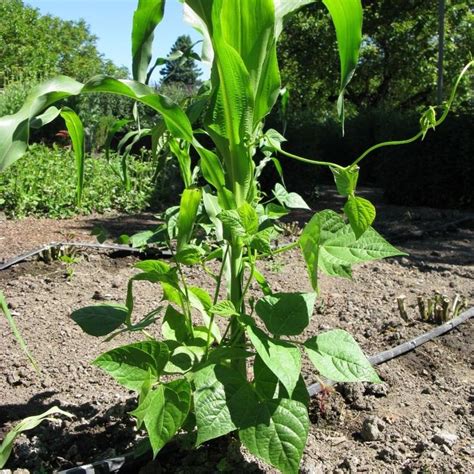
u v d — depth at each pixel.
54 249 5.93
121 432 2.57
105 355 1.96
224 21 2.08
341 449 2.60
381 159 12.03
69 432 2.59
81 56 46.12
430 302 4.18
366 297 4.88
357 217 1.80
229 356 2.08
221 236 2.29
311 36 21.77
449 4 21.44
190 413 2.22
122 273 5.56
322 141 16.34
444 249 7.12
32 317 4.24
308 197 11.38
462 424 2.84
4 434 2.64
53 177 9.31
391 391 3.18
